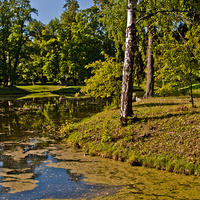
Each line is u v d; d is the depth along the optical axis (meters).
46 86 51.72
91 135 9.11
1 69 45.16
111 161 7.05
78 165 6.65
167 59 9.57
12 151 8.21
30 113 18.70
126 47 9.07
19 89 46.31
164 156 6.54
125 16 16.78
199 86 23.70
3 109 21.62
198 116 8.50
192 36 9.69
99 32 48.28
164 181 5.33
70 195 4.62
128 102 9.16
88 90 14.02
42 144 9.25
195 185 5.05
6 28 47.53
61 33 52.28
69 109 20.89
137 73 21.86
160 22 14.60
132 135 8.09
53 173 5.97
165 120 8.77
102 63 13.45
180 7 14.18
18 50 48.28
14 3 47.06
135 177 5.62
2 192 4.79
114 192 4.71
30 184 5.22
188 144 6.81
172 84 9.96
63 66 50.22
